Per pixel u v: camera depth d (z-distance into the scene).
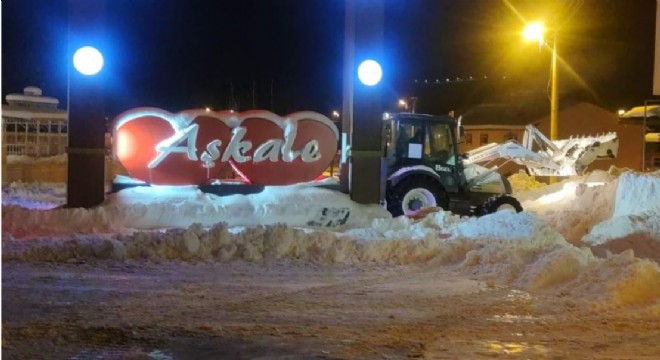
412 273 9.76
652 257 11.77
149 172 14.28
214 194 14.42
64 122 34.69
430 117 17.06
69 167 13.87
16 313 7.23
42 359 5.82
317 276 9.47
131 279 8.99
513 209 16.44
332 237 11.06
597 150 26.44
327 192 14.85
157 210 13.35
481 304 8.00
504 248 10.23
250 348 6.25
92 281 8.82
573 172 26.02
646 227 12.83
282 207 14.07
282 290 8.57
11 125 34.44
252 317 7.31
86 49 13.87
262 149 14.82
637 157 55.12
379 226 13.41
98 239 10.66
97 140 13.99
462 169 17.11
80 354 5.98
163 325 6.93
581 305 7.95
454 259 10.59
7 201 17.91
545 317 7.47
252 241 10.80
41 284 8.58
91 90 13.97
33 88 34.28
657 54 16.00
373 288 8.77
